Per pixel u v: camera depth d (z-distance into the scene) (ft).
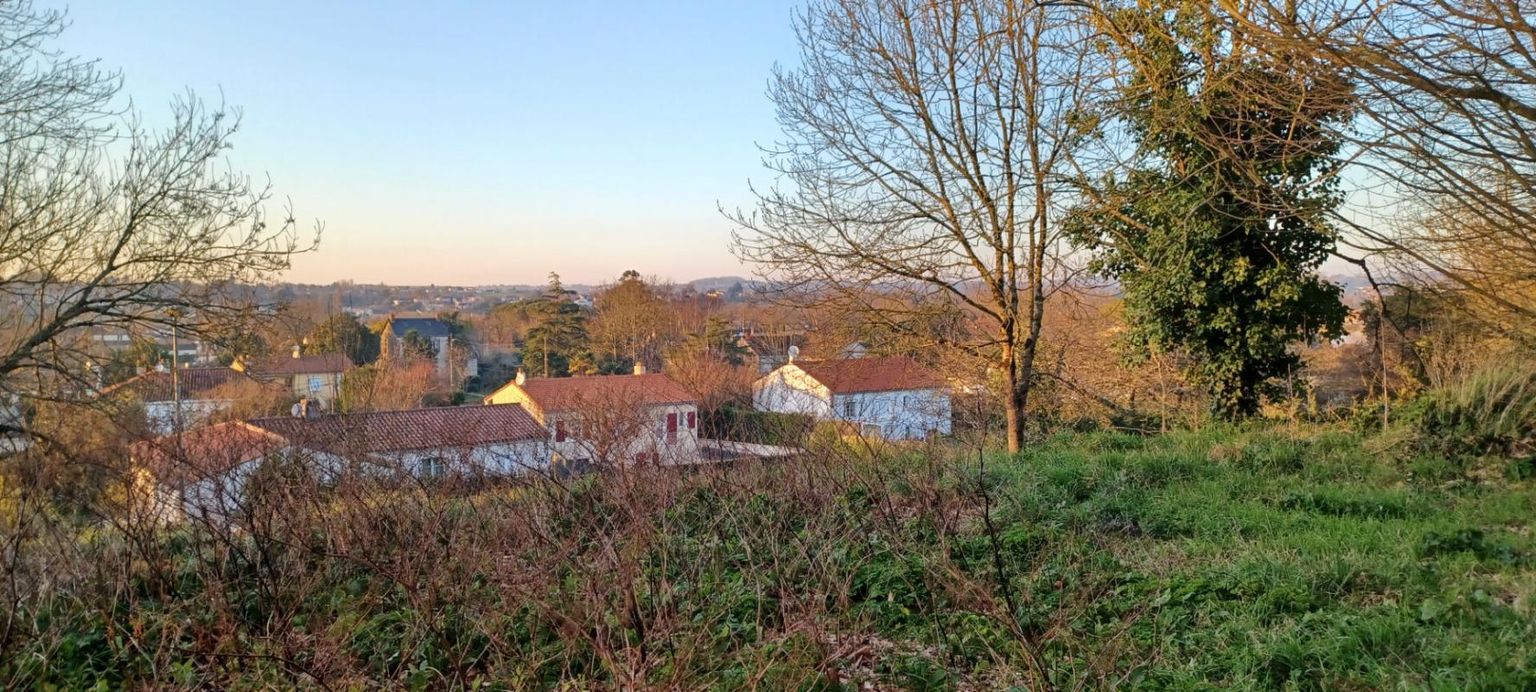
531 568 18.24
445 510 20.75
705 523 23.35
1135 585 19.63
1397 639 15.98
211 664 14.87
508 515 21.67
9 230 41.55
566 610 16.40
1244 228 39.70
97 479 19.89
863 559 21.22
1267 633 16.71
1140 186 41.04
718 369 52.26
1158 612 18.13
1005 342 41.93
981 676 15.76
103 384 45.24
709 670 15.34
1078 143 39.50
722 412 33.50
